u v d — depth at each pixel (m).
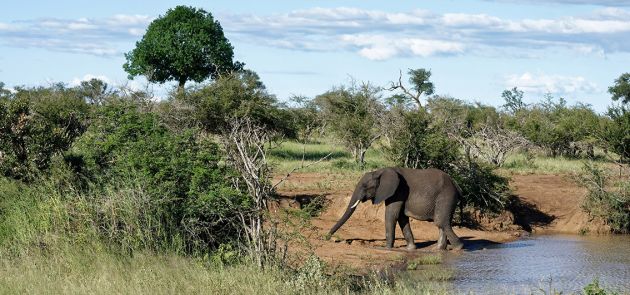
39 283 11.49
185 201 14.02
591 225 23.17
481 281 15.26
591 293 12.19
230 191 13.20
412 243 19.34
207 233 13.92
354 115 36.69
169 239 13.66
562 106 53.19
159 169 14.32
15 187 15.71
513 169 33.31
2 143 16.89
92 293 11.02
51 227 13.77
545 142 42.00
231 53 52.19
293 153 40.06
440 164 24.36
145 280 11.68
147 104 21.97
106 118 16.23
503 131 37.53
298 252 14.20
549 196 25.16
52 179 15.14
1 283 11.48
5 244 13.76
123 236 13.49
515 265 17.16
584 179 24.38
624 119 26.95
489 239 21.22
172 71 52.31
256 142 13.77
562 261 17.73
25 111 17.75
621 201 23.14
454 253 18.86
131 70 51.56
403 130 25.12
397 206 19.34
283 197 22.67
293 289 11.96
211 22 51.88
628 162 26.81
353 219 21.78
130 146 15.05
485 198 22.92
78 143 16.47
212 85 26.72
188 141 15.12
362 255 17.73
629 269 16.81
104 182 14.97
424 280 14.99
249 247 13.08
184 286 11.70
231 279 11.79
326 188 25.42
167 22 51.16
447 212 19.44
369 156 38.59
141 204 13.68
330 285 12.58
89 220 13.63
